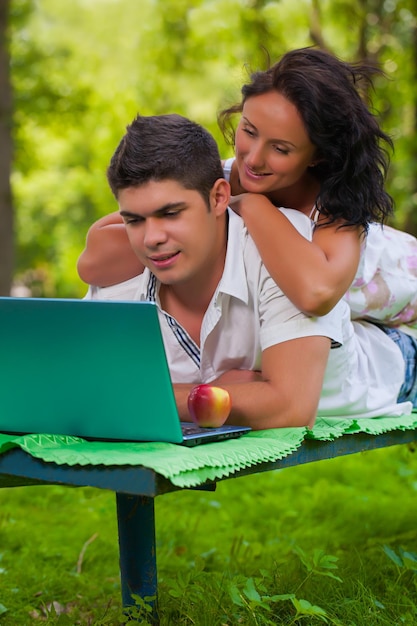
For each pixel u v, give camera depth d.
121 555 3.22
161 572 4.39
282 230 3.20
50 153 24.89
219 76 18.88
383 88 14.47
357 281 3.87
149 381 2.62
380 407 3.75
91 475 2.49
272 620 3.41
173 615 3.38
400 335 4.11
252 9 15.37
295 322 3.12
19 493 6.34
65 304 2.60
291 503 5.96
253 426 3.09
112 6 21.78
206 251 3.08
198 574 3.49
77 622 3.67
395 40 15.63
